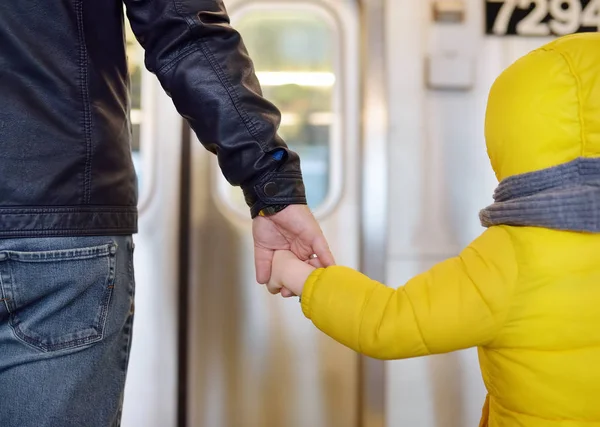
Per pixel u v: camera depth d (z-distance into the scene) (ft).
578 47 2.33
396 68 4.78
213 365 4.78
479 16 4.78
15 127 2.02
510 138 2.39
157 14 2.33
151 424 4.69
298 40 4.85
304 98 4.85
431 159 4.78
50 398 2.10
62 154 2.11
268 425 4.79
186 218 4.80
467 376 4.79
